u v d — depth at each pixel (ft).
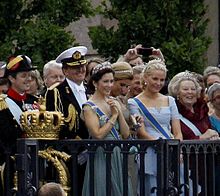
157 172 70.74
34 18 128.26
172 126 79.87
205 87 94.27
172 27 127.75
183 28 128.36
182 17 129.49
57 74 85.05
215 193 78.79
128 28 128.57
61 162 72.90
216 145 77.82
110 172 71.46
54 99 77.15
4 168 74.08
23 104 76.13
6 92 81.92
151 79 78.64
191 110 83.46
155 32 127.95
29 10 127.65
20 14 126.82
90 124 74.59
